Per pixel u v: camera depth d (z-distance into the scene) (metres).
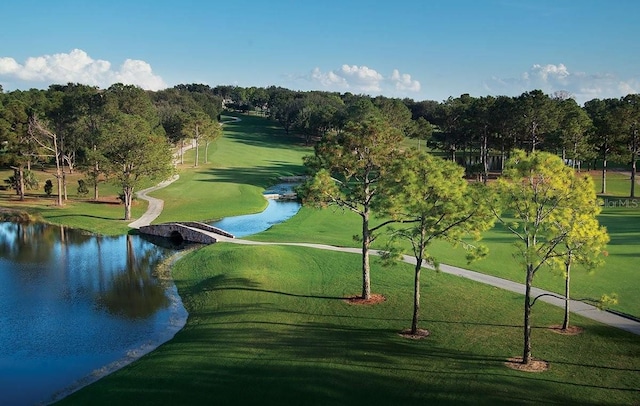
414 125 137.62
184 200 81.62
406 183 27.52
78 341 30.03
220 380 23.34
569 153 88.50
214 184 96.69
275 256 45.03
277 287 37.78
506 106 92.56
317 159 34.59
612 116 83.44
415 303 28.55
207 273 43.03
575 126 85.75
